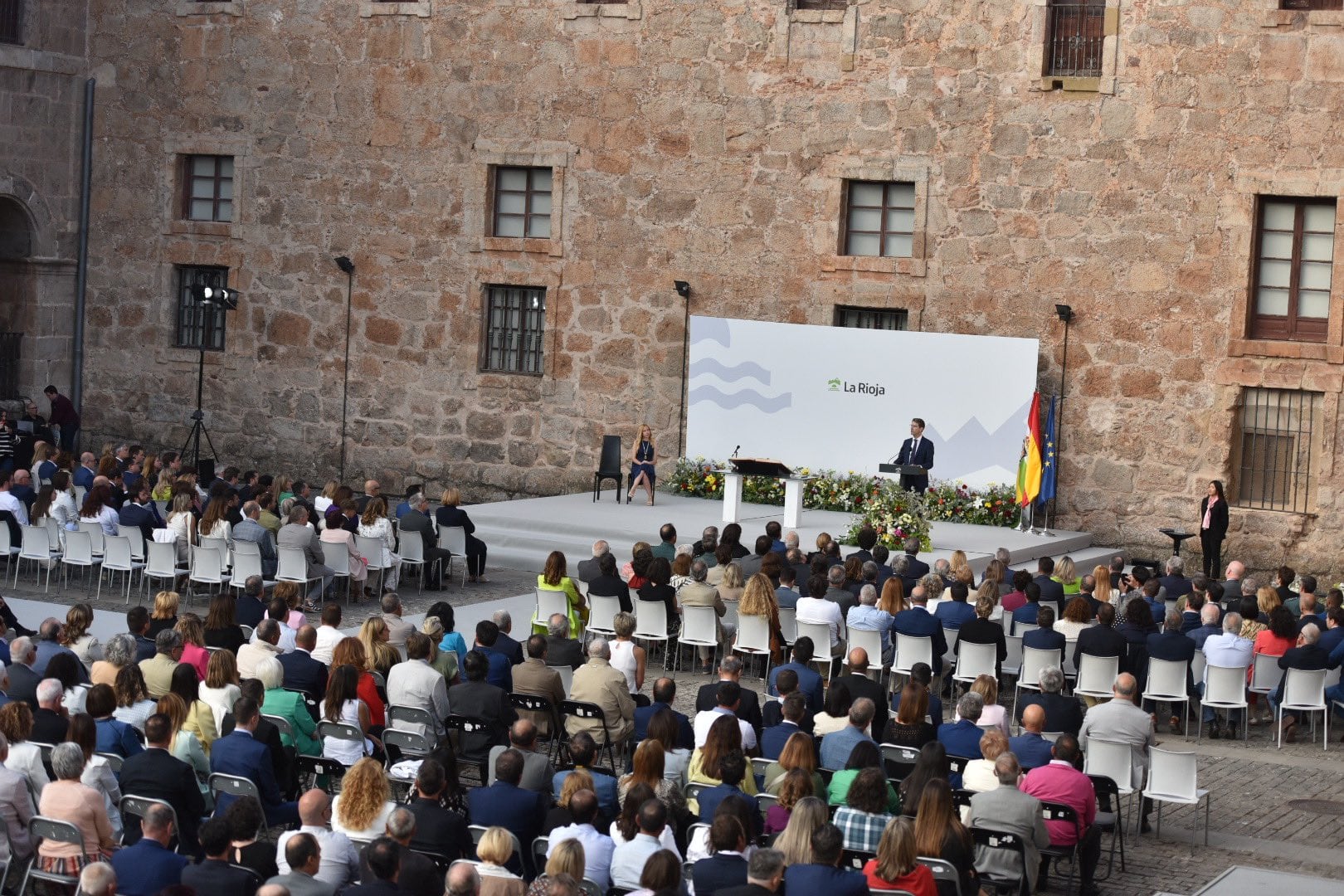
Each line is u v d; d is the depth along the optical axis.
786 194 27.38
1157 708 17.72
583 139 28.64
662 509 26.27
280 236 30.81
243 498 22.03
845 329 26.70
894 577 16.98
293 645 14.69
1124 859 12.62
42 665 13.36
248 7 30.70
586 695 13.42
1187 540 25.06
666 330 28.30
